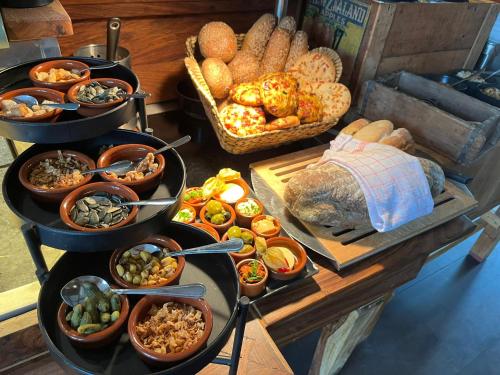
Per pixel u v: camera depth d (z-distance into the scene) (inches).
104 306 18.8
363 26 45.6
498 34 62.3
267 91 37.8
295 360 60.1
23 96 21.6
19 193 20.6
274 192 37.9
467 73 54.3
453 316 65.6
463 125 41.6
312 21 51.6
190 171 41.1
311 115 39.9
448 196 40.4
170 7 42.9
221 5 46.3
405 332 62.7
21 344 24.8
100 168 21.2
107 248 18.2
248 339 27.5
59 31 25.5
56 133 19.2
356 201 33.2
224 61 43.9
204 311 19.2
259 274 29.3
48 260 27.1
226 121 38.1
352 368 57.9
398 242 35.5
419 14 46.5
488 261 75.8
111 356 18.3
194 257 22.8
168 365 17.4
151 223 18.6
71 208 18.9
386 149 36.6
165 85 48.5
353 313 44.9
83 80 23.3
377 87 47.2
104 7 39.4
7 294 25.4
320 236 34.4
